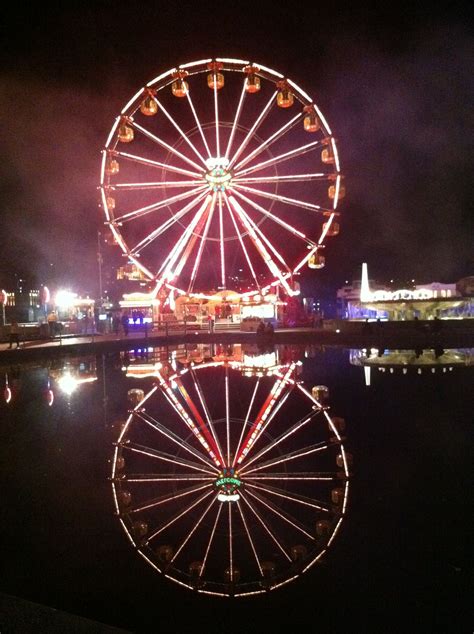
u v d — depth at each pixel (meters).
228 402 11.12
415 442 7.26
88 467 6.81
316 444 7.69
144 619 3.60
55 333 29.36
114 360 20.53
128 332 33.06
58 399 11.45
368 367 15.63
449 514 4.91
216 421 9.49
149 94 24.92
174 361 19.89
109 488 6.11
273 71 24.72
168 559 4.52
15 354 19.73
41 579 4.07
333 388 11.88
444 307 35.66
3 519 5.16
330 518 5.11
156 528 5.20
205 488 6.38
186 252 29.31
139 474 6.69
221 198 28.09
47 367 18.06
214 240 28.91
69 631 2.80
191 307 39.19
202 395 11.95
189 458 7.44
